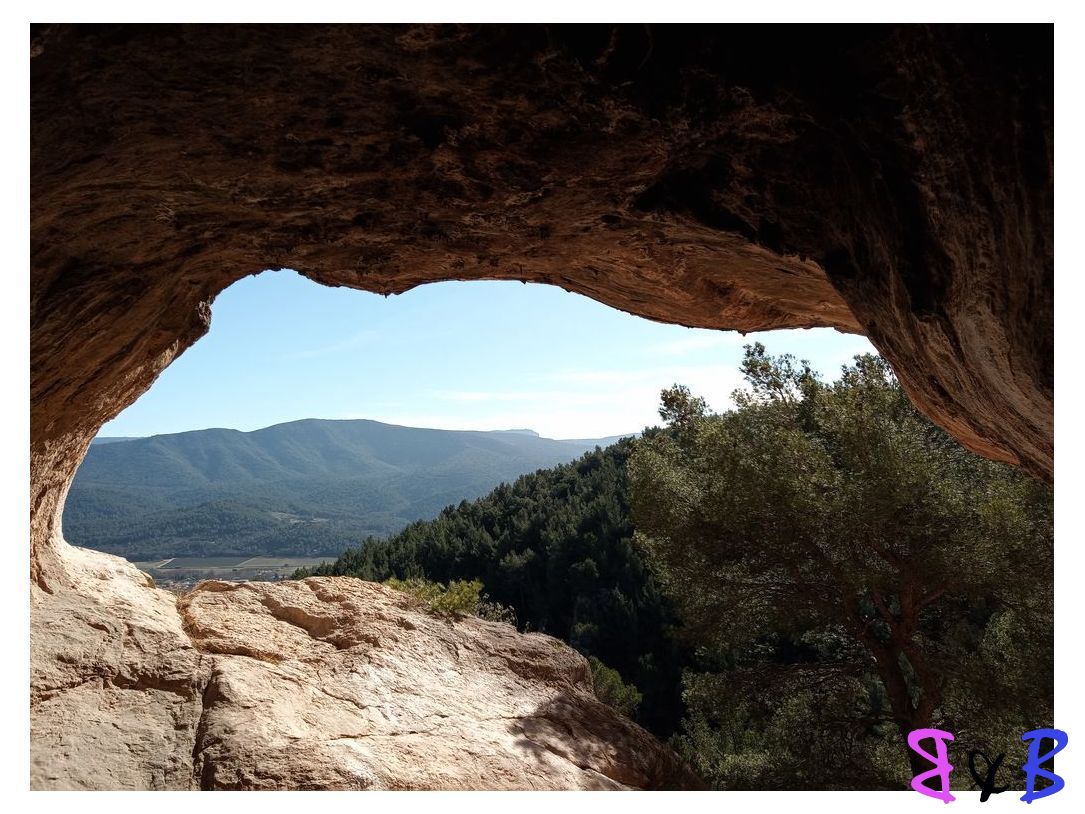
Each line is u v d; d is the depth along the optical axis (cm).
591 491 4316
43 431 527
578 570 3294
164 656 568
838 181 369
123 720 488
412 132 360
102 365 539
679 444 1318
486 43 302
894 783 972
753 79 319
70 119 317
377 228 476
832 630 1184
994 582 933
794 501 966
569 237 513
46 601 574
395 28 292
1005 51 260
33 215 368
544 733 671
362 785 475
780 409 1193
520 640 836
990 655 986
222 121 340
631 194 438
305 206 437
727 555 1084
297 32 291
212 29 286
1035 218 279
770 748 1127
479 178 408
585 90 327
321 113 341
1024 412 364
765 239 435
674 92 330
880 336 435
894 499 923
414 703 634
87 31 279
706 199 432
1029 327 304
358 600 795
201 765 459
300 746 494
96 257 434
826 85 315
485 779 552
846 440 1007
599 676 1429
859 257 392
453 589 859
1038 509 945
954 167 295
